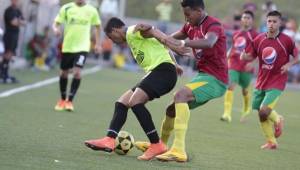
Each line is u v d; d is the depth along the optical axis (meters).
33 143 19.33
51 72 49.81
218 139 23.86
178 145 17.94
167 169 16.94
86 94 36.50
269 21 22.44
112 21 18.12
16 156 17.20
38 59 50.56
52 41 52.75
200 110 33.97
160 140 18.52
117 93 38.88
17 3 40.19
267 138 22.92
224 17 75.25
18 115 25.14
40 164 16.44
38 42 50.31
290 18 73.12
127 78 51.91
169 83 17.97
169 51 18.42
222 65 18.03
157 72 17.97
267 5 57.09
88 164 16.84
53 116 25.97
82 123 24.80
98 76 50.94
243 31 30.61
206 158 19.31
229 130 27.02
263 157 20.67
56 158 17.33
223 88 18.19
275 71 22.66
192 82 18.06
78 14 28.36
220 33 17.67
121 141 18.39
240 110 36.53
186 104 17.88
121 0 67.12
